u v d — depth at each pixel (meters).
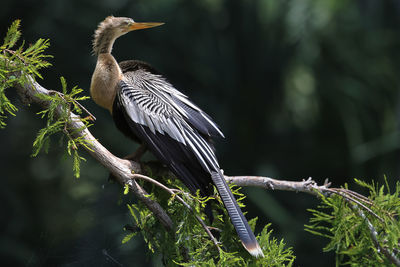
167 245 4.55
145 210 4.66
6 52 4.21
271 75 17.75
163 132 4.89
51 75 15.30
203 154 4.70
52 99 4.15
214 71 17.86
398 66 18.56
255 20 17.88
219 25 18.39
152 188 4.90
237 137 17.58
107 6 16.45
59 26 15.48
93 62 15.60
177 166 4.77
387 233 4.61
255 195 14.93
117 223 6.29
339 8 18.09
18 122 14.77
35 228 13.70
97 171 13.80
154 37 17.48
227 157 17.42
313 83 18.62
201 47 18.11
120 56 16.91
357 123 17.72
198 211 4.26
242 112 17.69
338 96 18.22
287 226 14.80
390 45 18.77
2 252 13.14
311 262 14.42
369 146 17.08
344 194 4.71
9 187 14.26
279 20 17.98
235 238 4.58
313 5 17.92
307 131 18.53
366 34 18.83
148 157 11.53
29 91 4.25
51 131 4.21
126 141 15.08
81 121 4.30
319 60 18.56
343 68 18.56
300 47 18.19
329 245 4.80
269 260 4.41
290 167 17.89
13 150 14.79
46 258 5.20
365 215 4.67
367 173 17.31
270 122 17.98
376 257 4.69
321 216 4.92
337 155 18.09
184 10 18.05
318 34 18.39
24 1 15.02
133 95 5.09
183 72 17.95
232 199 4.47
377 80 18.42
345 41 18.50
